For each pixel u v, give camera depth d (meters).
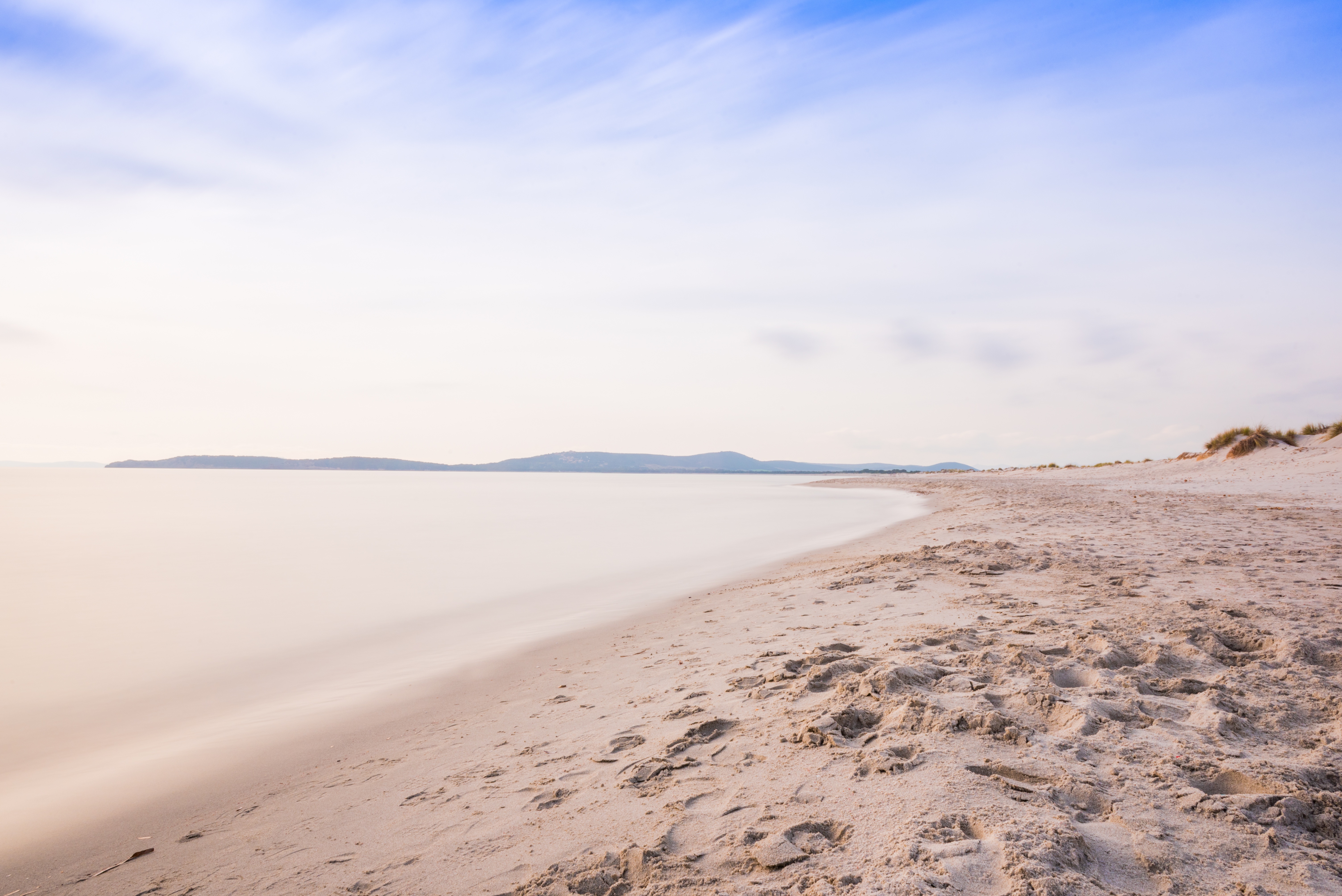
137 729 5.88
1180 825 2.39
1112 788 2.66
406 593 12.10
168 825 3.85
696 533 20.47
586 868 2.56
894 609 6.79
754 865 2.38
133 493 70.25
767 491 58.84
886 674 4.00
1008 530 13.42
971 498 27.66
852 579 8.83
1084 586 7.09
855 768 3.03
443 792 3.64
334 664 7.71
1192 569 7.68
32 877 3.34
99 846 3.64
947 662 4.43
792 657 5.29
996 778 2.79
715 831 2.68
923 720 3.38
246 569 15.70
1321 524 11.52
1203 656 4.25
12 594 12.86
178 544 21.48
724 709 4.21
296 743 5.05
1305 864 2.14
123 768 4.79
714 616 7.85
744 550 15.34
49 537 24.03
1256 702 3.45
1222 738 3.07
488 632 8.67
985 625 5.54
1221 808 2.45
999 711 3.49
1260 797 2.51
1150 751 2.96
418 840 3.09
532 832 2.97
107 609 11.38
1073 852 2.22
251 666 7.85
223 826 3.72
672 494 54.94
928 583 8.03
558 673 6.15
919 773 2.88
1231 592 6.30
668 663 5.87
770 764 3.23
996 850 2.25
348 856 3.05
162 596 12.51
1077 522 14.01
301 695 6.52
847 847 2.42
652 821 2.86
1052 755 2.95
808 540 16.44
